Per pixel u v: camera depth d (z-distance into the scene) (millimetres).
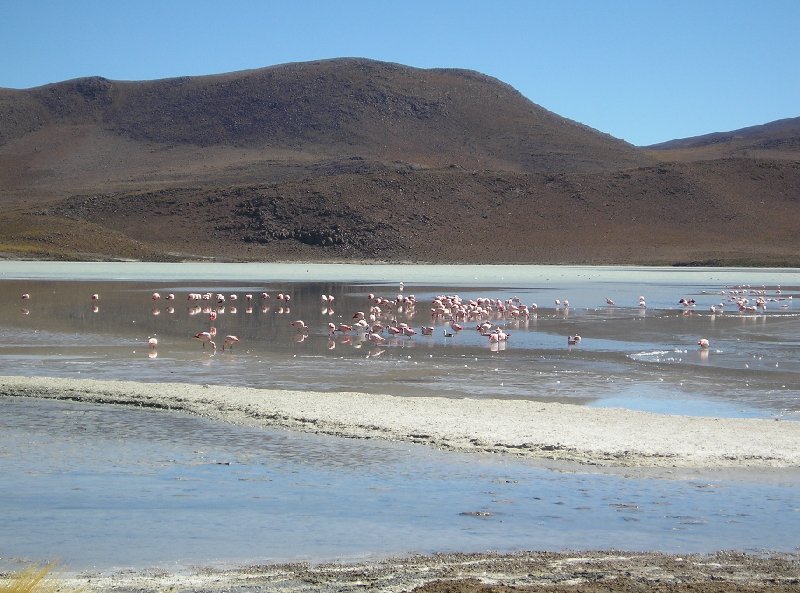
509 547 11484
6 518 12539
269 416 18688
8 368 25109
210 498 13492
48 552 11258
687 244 140875
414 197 155250
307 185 158875
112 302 48656
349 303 52781
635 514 12781
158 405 19828
